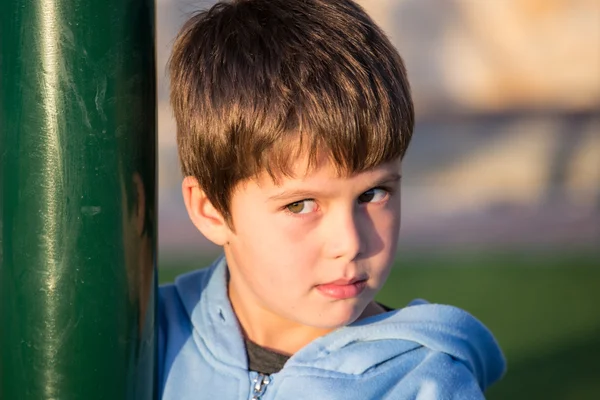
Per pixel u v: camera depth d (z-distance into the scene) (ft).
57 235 5.54
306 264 5.96
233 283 6.93
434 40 41.16
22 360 5.65
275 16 6.47
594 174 37.55
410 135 6.22
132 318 5.80
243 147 6.00
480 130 40.29
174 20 33.06
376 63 6.19
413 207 33.68
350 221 5.88
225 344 6.77
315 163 5.79
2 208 5.65
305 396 6.37
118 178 5.61
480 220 32.09
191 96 6.50
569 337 19.56
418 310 6.64
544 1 40.78
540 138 39.22
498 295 22.74
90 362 5.66
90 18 5.43
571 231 30.42
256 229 6.10
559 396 16.15
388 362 6.45
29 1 5.42
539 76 40.60
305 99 5.87
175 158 34.09
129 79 5.60
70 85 5.45
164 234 29.14
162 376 6.85
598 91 40.27
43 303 5.59
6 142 5.56
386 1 41.06
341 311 6.01
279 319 6.72
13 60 5.48
